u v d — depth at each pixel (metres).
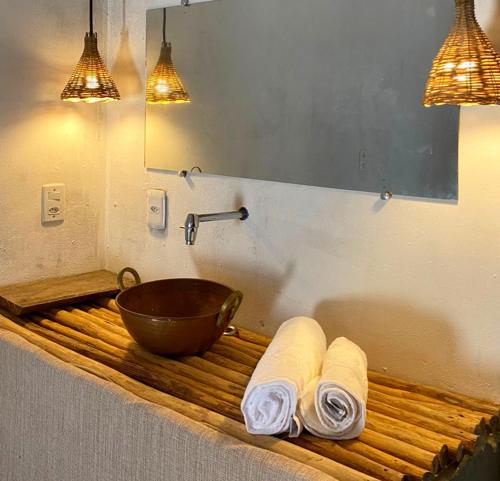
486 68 0.94
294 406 1.00
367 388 1.09
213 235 1.52
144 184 1.65
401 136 1.18
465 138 1.11
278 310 1.42
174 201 1.59
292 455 0.97
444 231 1.15
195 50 1.49
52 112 1.62
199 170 1.52
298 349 1.09
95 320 1.48
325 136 1.29
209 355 1.33
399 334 1.23
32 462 1.34
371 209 1.24
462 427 1.05
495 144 1.08
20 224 1.60
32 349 1.31
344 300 1.30
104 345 1.36
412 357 1.22
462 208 1.13
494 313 1.11
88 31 1.66
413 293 1.21
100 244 1.77
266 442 1.01
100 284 1.65
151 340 1.26
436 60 0.98
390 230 1.22
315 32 1.28
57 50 1.61
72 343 1.36
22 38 1.54
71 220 1.70
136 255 1.70
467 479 1.04
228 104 1.44
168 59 1.54
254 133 1.40
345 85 1.24
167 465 1.07
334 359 1.08
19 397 1.35
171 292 1.46
